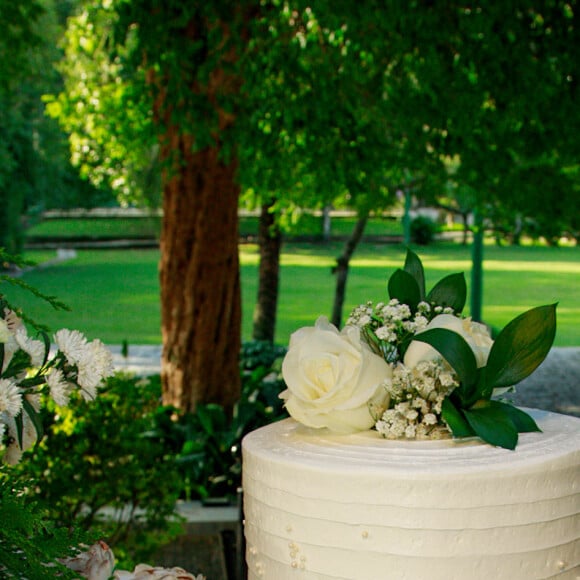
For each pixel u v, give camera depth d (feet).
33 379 5.98
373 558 6.06
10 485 5.91
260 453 6.56
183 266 26.30
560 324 73.10
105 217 140.26
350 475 6.03
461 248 119.03
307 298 91.30
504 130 29.48
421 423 6.80
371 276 106.83
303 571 6.32
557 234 35.47
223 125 25.76
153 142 28.73
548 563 6.17
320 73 27.02
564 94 27.99
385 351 7.27
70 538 5.99
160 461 18.57
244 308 86.89
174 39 24.16
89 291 99.19
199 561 20.76
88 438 16.48
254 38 25.46
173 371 26.58
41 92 83.20
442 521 5.94
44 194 98.94
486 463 6.04
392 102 29.50
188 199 26.03
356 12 25.12
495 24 26.99
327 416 6.89
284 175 33.73
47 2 64.28
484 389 6.81
